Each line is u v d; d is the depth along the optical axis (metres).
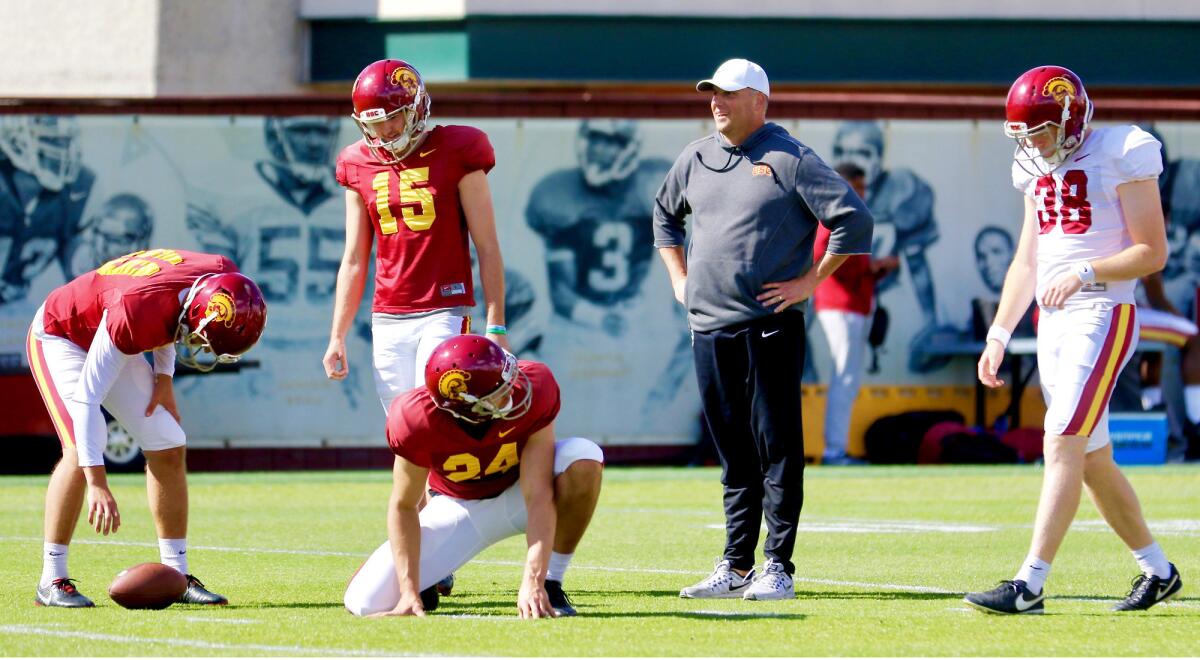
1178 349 54.22
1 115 50.00
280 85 66.75
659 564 27.09
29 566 26.42
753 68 22.56
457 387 18.91
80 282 21.47
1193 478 46.62
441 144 23.00
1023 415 54.41
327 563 27.16
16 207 50.00
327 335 51.09
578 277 51.81
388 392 23.45
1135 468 50.41
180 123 50.47
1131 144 20.36
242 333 20.47
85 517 35.50
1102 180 20.47
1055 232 20.92
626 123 51.97
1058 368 20.67
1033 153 21.05
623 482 46.53
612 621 19.47
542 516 20.00
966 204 53.66
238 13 66.62
